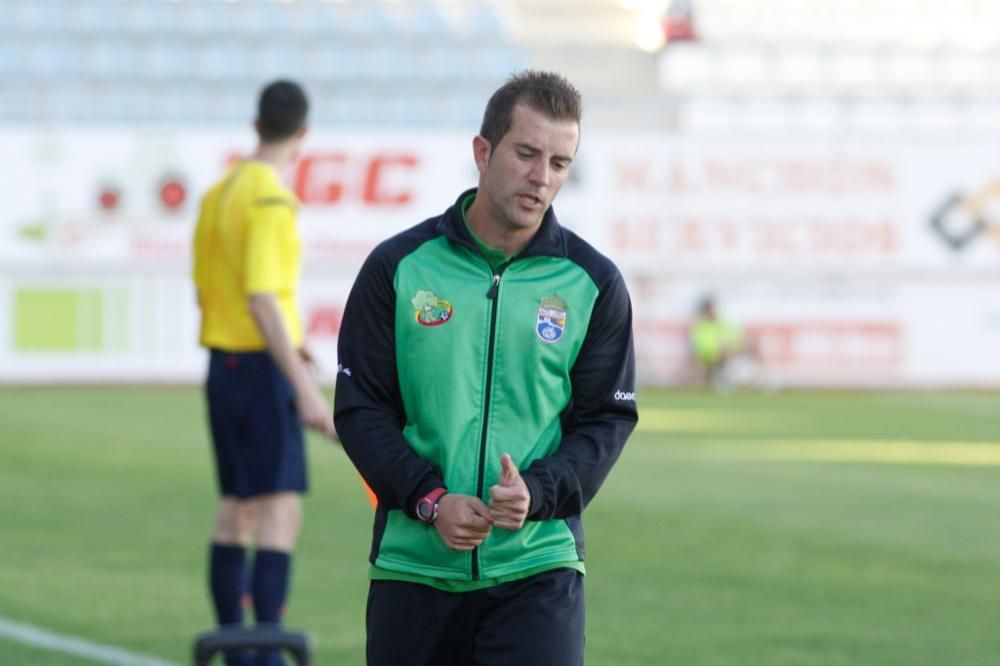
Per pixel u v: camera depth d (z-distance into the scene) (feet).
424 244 26.43
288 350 41.01
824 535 73.31
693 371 199.62
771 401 175.22
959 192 201.26
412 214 193.57
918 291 200.85
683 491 89.97
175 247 187.62
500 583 25.85
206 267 42.29
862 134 207.21
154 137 187.32
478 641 26.05
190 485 89.35
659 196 198.59
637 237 198.39
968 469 104.06
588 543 70.23
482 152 25.90
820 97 221.25
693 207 199.11
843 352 199.82
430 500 25.04
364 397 26.25
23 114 208.13
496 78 221.46
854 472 101.24
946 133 217.77
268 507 42.19
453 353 25.91
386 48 221.87
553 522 26.14
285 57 218.59
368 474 25.82
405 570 25.93
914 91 222.48
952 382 201.46
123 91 211.41
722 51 227.61
